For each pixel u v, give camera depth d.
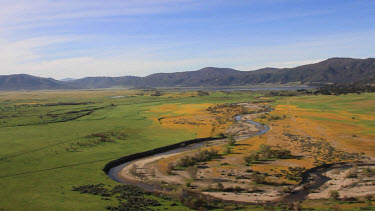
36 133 122.88
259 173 70.31
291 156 84.62
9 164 79.75
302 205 50.78
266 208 49.09
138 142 107.12
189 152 94.25
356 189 58.47
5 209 48.69
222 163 79.50
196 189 61.34
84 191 58.44
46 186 62.38
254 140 108.06
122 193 57.72
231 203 53.56
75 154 90.62
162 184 64.69
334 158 81.12
